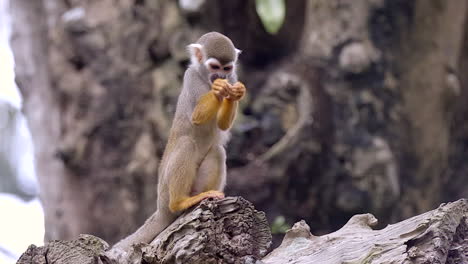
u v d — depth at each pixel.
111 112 15.29
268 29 14.66
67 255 6.73
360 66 15.78
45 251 6.77
